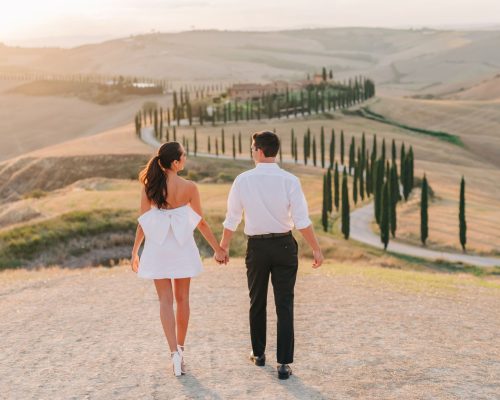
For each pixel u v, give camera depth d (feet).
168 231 22.25
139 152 504.02
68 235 133.59
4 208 246.68
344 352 26.76
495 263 213.87
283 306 22.22
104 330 32.73
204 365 24.54
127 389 21.61
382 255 209.26
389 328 32.65
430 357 25.86
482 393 20.58
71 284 53.16
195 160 484.74
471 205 330.34
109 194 248.93
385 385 21.57
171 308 22.90
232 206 22.27
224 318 35.86
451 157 633.61
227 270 62.54
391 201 252.62
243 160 498.28
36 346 29.07
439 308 40.60
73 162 483.51
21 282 55.62
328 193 277.44
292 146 522.88
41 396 21.17
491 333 31.99
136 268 24.16
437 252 230.07
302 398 20.13
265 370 23.63
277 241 21.93
